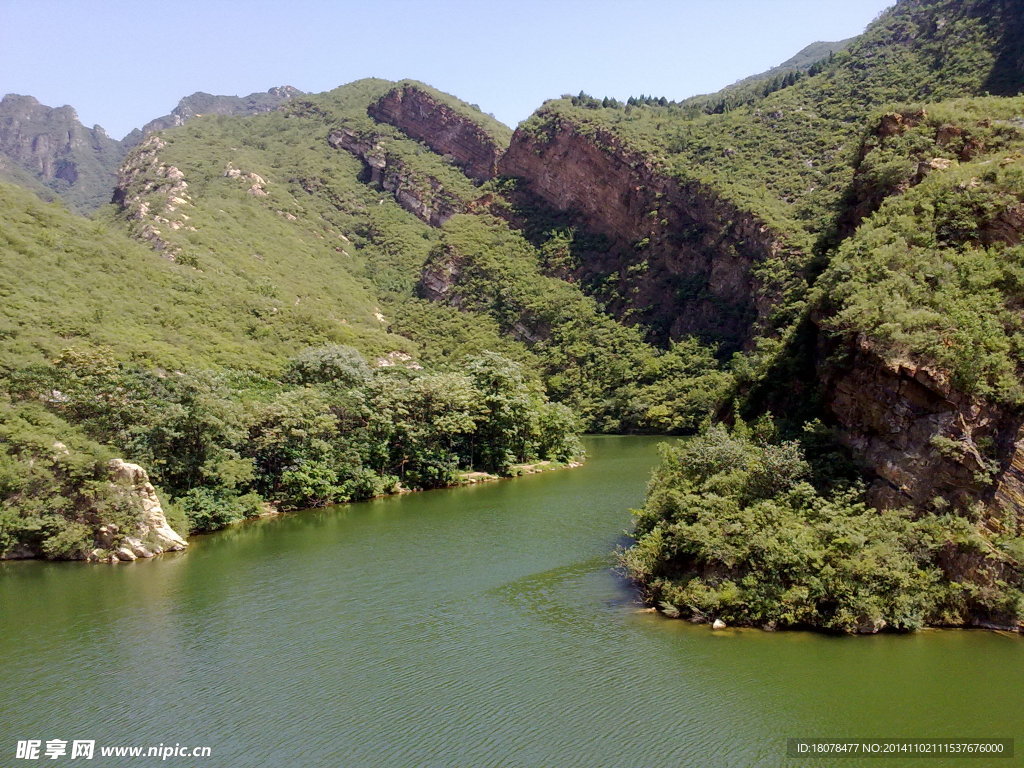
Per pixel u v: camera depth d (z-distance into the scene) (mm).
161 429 54125
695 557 33656
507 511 56375
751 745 22562
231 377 77750
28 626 34688
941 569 29844
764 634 29891
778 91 161500
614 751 22609
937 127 50719
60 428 51219
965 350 31188
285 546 48812
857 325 35406
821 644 28641
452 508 59125
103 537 47469
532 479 73188
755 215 124875
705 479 36875
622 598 35406
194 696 26953
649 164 150000
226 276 122125
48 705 26625
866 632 29250
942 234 38719
